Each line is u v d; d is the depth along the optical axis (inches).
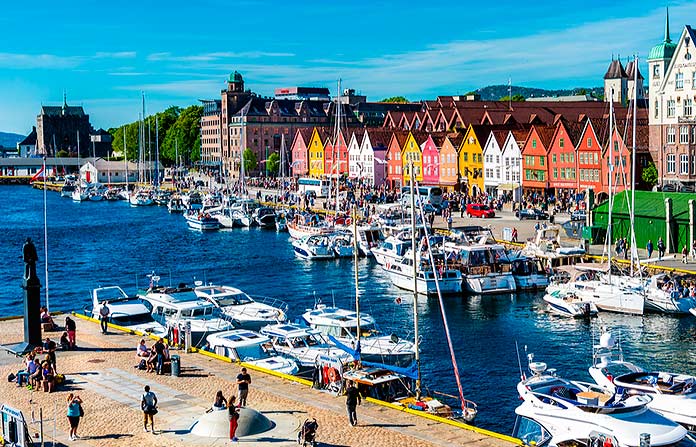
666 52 5462.6
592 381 2237.9
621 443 1434.5
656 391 1686.8
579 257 3767.2
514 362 2429.9
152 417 1638.8
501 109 7578.7
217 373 2069.4
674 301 2952.8
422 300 3341.5
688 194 4035.4
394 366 2126.0
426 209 5457.7
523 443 1545.3
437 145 6958.7
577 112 7583.7
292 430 1636.3
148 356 2107.5
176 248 5012.3
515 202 5802.2
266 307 2856.8
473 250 3538.4
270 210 6072.8
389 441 1572.3
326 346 2346.2
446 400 2096.5
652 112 5565.9
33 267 2292.1
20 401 1859.0
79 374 2066.9
